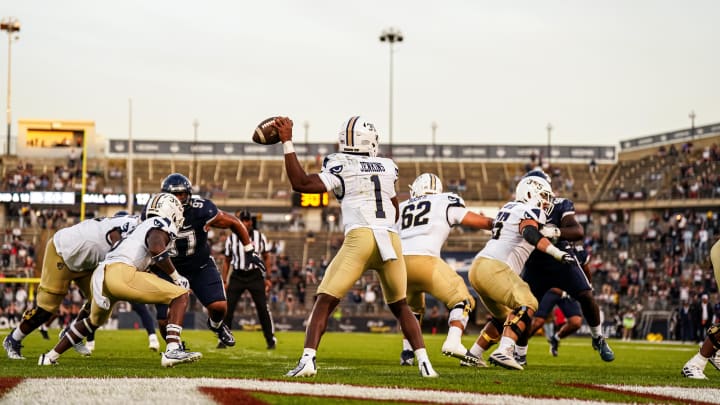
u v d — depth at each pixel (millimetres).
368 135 14125
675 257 71438
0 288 63969
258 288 28438
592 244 81000
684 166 89250
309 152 110250
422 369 14109
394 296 14125
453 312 15148
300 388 11461
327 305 13641
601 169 105375
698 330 50031
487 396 10945
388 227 13781
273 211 95812
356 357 24812
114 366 16469
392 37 95812
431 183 16656
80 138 91688
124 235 16250
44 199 64562
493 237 16734
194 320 57594
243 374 14328
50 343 29250
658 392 12383
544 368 19766
